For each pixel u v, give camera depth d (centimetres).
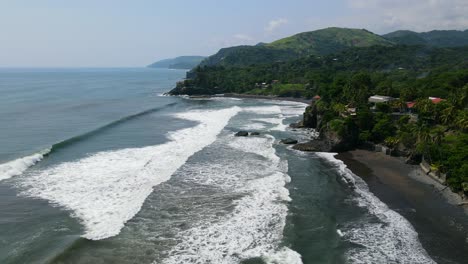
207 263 2450
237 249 2636
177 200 3469
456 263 2544
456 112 5725
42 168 4256
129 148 5344
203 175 4231
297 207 3406
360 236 2884
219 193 3672
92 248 2567
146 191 3641
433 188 4012
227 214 3192
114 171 4222
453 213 3359
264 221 3078
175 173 4266
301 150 5706
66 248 2511
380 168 4778
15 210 3125
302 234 2886
